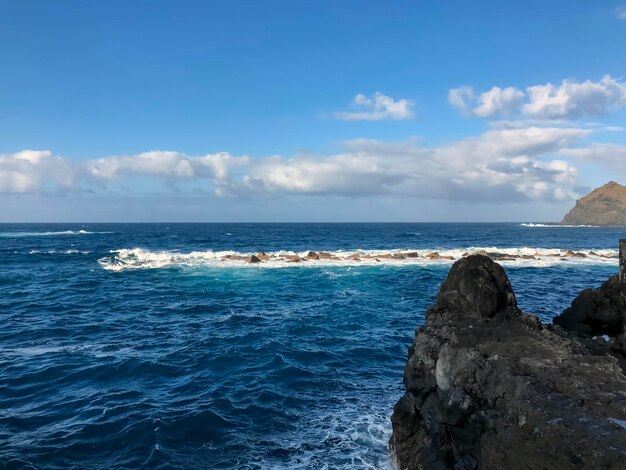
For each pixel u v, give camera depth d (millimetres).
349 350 15539
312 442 9391
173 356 14758
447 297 9547
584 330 11016
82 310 22016
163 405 10984
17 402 11133
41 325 19016
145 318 20328
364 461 8719
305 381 12680
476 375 6484
